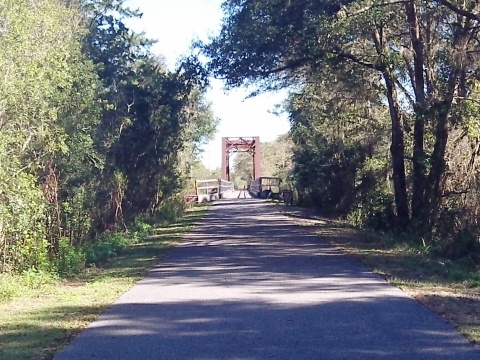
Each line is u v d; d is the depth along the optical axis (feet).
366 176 102.42
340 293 40.78
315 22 65.62
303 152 129.29
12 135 49.52
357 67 81.82
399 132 84.84
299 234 87.97
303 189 139.64
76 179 68.49
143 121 98.53
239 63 78.07
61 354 27.12
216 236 87.25
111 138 88.63
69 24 67.10
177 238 85.87
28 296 41.75
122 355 26.78
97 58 88.74
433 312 34.32
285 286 44.01
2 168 46.29
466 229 71.26
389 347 27.22
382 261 58.03
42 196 52.54
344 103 99.35
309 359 25.59
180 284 46.11
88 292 43.24
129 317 34.45
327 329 30.68
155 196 114.83
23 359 26.35
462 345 27.40
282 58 75.82
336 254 64.18
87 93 67.21
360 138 106.83
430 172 78.13
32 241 50.67
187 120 125.39
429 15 71.87
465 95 74.18
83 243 69.41
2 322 33.55
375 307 35.91
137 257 64.95
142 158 102.68
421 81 77.82
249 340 28.89
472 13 62.49
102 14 90.99
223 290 42.86
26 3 50.29
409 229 80.28
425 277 47.98
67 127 62.08
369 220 94.99
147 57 101.40
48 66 52.01
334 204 120.78
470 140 75.72
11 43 47.62
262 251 67.62
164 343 28.71
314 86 97.30
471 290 41.96
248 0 73.56
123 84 92.43
